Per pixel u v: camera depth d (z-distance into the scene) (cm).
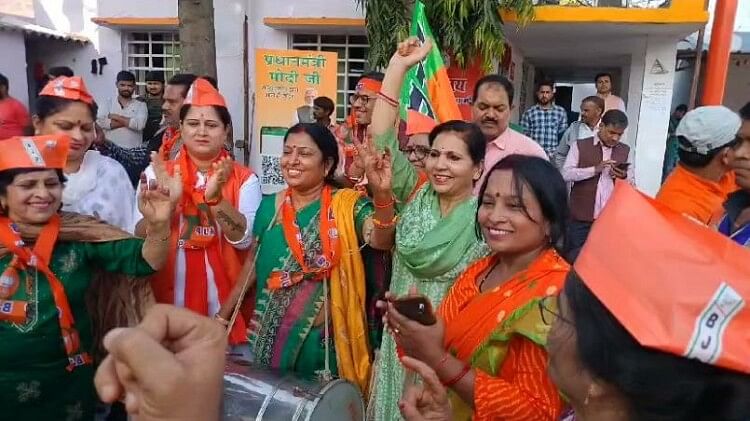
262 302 255
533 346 144
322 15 749
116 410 261
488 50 585
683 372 74
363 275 253
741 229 202
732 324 74
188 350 83
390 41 602
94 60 827
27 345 199
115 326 235
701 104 545
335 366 249
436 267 215
